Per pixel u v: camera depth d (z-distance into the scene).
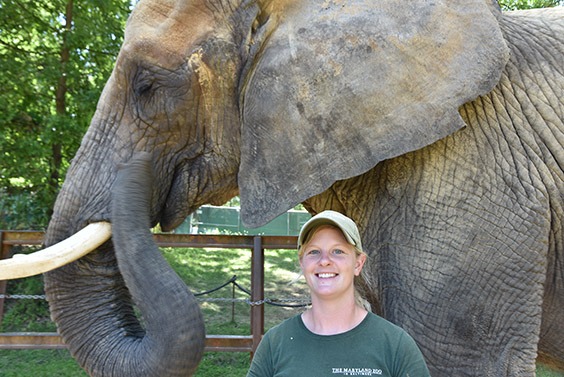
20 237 5.93
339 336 1.86
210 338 5.74
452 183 2.85
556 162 2.90
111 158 3.16
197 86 3.08
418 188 2.90
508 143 2.89
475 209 2.81
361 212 3.12
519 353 2.79
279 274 11.12
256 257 5.88
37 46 9.51
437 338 2.86
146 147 3.18
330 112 2.77
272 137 2.87
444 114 2.66
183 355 2.70
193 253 12.62
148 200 3.06
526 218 2.79
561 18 3.33
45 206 8.61
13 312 7.70
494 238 2.79
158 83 3.11
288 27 2.94
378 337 1.85
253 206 2.90
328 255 1.93
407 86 2.71
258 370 1.93
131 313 3.22
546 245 2.81
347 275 1.92
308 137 2.80
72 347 3.11
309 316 1.97
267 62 2.91
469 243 2.80
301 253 2.01
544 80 3.02
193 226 18.23
